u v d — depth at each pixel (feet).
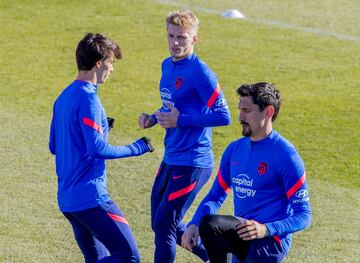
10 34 171.94
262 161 67.36
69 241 90.53
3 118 129.80
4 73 151.12
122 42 167.63
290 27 177.99
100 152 71.77
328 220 96.53
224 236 66.69
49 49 164.04
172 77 81.97
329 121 130.41
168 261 81.05
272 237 68.08
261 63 157.48
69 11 186.29
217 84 80.74
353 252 88.94
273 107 66.80
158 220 81.41
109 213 74.13
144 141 75.36
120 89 143.95
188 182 81.20
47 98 139.85
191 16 80.74
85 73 73.26
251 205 68.54
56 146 74.43
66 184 73.77
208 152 82.38
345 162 114.73
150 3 192.54
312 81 148.87
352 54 163.12
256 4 193.06
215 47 165.58
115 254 74.69
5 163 112.27
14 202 100.12
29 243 89.71
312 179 108.99
